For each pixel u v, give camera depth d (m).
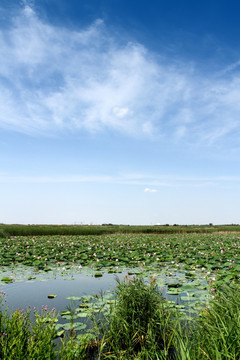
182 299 5.93
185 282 7.73
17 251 13.80
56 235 25.67
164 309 4.53
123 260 11.92
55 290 7.00
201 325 3.90
